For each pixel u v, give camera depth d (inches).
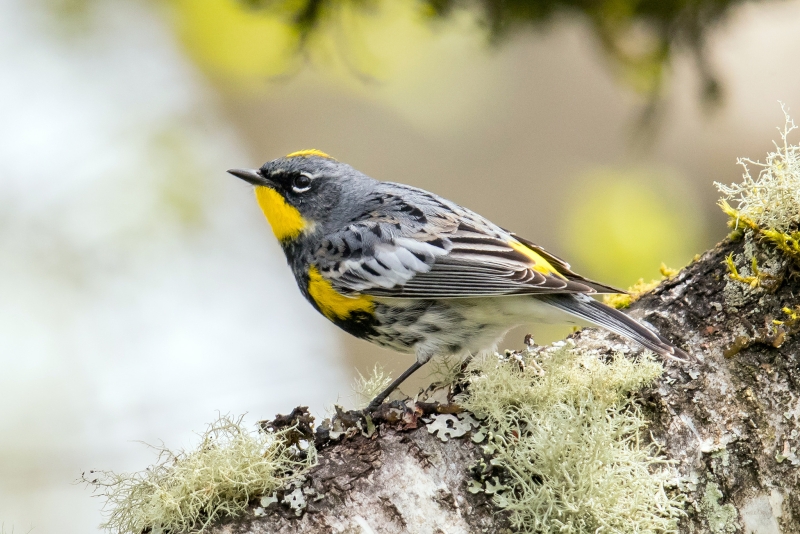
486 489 260.2
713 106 489.4
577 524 254.4
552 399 275.6
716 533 263.7
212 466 250.7
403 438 267.3
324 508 253.3
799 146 293.7
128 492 254.7
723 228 620.7
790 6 481.7
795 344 279.1
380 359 679.1
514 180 676.1
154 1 640.4
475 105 650.8
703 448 272.5
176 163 665.0
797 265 284.7
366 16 501.0
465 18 531.8
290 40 494.9
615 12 472.7
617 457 260.2
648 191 546.3
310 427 270.1
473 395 277.9
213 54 602.9
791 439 271.0
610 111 676.1
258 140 706.2
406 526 254.5
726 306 292.7
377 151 697.6
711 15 468.4
